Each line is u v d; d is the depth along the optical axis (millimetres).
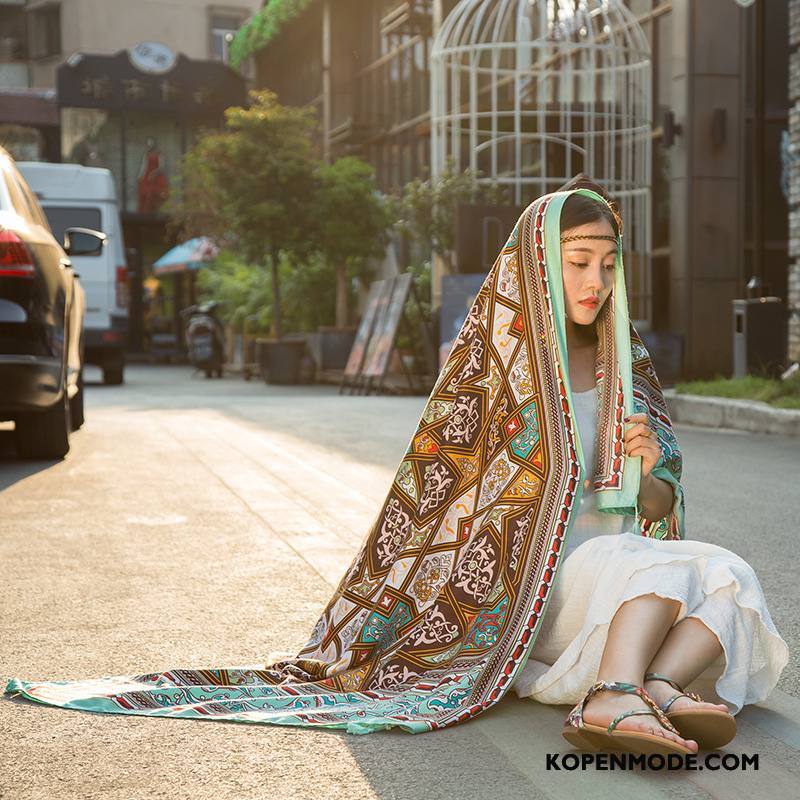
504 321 4168
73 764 3520
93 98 47000
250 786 3354
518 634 3955
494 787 3352
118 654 4766
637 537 3910
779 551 6906
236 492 9109
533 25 24438
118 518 7961
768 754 3627
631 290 22766
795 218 17266
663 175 22672
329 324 31500
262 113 27719
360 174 28453
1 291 9523
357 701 4051
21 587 5938
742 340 16359
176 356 44969
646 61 22609
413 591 4242
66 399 10961
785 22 21875
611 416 4121
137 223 47688
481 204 22531
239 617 5363
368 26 35406
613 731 3352
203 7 56812
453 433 4250
